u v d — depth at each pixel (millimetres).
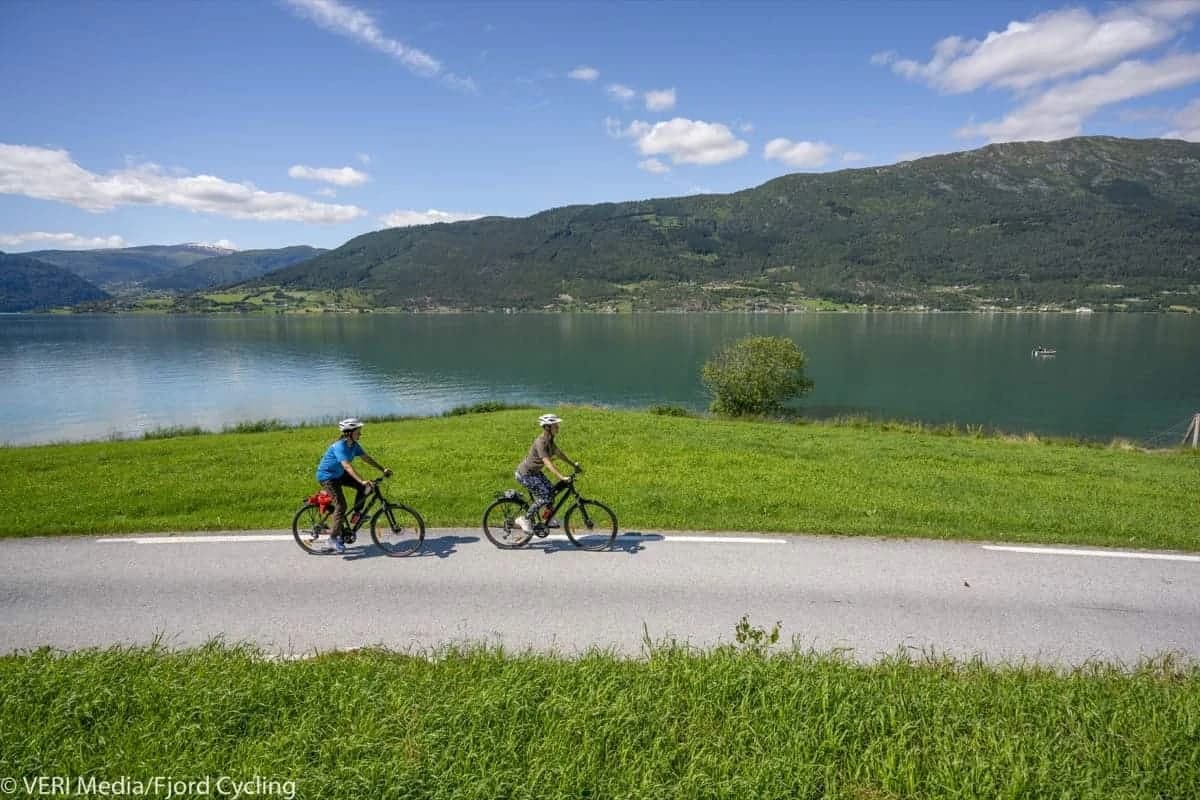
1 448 23484
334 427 27703
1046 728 6176
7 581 9898
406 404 70625
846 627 8531
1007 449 23453
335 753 5777
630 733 6023
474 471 17109
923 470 18094
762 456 19516
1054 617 8836
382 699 6430
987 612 8969
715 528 12445
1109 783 5551
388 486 15305
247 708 6309
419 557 10953
